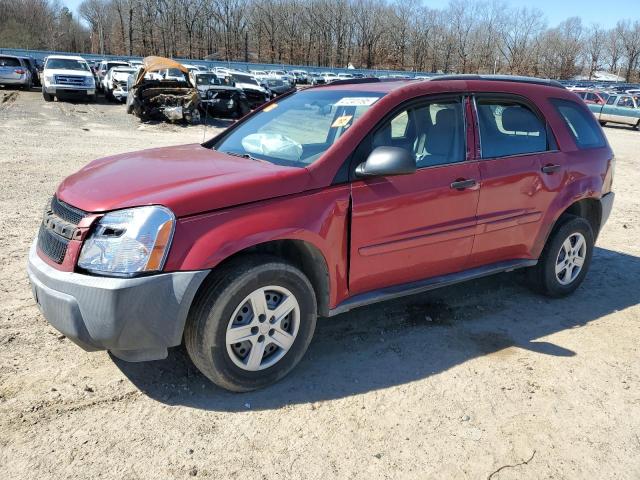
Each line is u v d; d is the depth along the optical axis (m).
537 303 4.86
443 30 89.00
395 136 3.74
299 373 3.59
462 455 2.92
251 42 92.19
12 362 3.52
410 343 4.04
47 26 93.25
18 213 6.77
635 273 5.79
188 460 2.79
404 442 2.99
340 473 2.75
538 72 87.19
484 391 3.49
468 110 4.11
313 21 90.56
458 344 4.06
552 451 2.98
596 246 6.73
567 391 3.53
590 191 4.80
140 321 2.90
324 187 3.39
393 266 3.78
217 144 4.43
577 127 4.91
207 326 3.06
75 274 2.94
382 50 91.69
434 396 3.41
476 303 4.79
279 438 2.98
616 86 57.00
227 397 3.30
